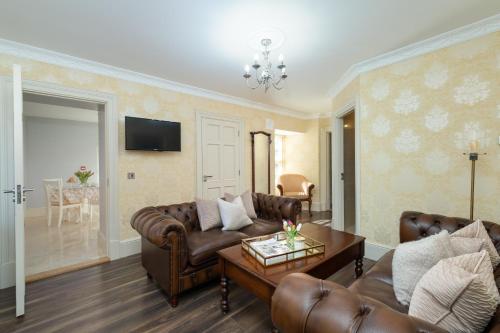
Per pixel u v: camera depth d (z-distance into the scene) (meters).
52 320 1.81
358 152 3.04
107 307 1.96
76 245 3.48
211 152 4.06
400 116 2.67
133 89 3.17
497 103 2.11
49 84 2.56
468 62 2.24
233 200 3.00
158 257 2.14
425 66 2.49
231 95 4.20
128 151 3.13
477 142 2.16
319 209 5.86
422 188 2.54
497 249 1.55
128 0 1.76
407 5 1.85
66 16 1.95
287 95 4.21
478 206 2.22
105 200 3.15
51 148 5.97
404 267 1.35
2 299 2.11
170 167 3.53
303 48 2.51
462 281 0.86
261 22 2.05
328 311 0.75
